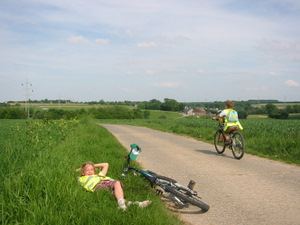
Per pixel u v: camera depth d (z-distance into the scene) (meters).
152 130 22.19
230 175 6.41
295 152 8.58
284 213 4.14
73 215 3.35
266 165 7.55
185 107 153.12
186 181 5.91
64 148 7.30
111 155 8.07
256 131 13.29
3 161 4.81
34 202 3.35
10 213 3.23
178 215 4.06
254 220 3.91
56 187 3.76
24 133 9.67
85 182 4.53
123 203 3.82
